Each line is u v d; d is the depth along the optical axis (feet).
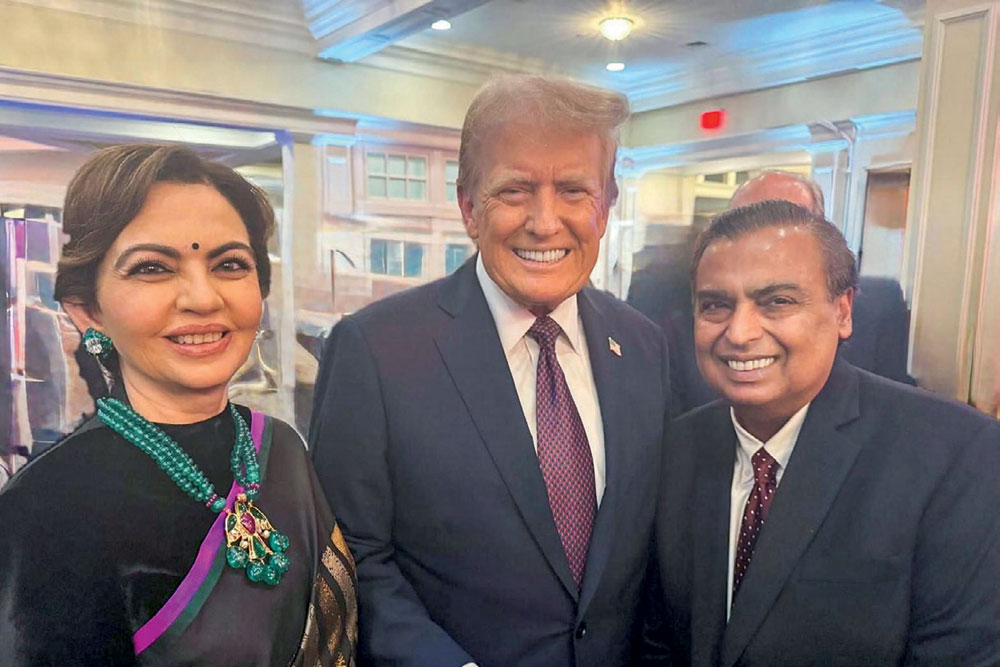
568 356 3.38
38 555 2.17
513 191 2.89
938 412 2.86
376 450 3.10
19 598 2.13
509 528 3.07
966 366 3.28
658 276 3.70
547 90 2.89
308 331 3.78
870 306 3.44
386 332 3.19
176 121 3.33
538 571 3.09
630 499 3.29
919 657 2.78
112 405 2.41
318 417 3.22
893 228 3.49
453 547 3.11
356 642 2.98
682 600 3.37
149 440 2.39
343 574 2.91
